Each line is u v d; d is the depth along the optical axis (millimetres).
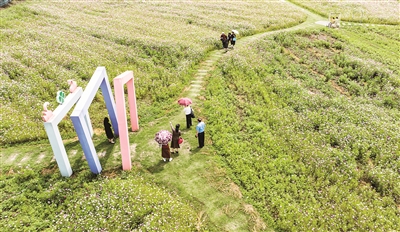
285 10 46312
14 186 12234
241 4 49469
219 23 37125
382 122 18172
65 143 15289
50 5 40719
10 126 15609
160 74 23547
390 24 42062
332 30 37188
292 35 33969
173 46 28047
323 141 16375
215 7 46250
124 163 13250
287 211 11711
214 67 25016
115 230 10195
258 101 20266
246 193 12539
